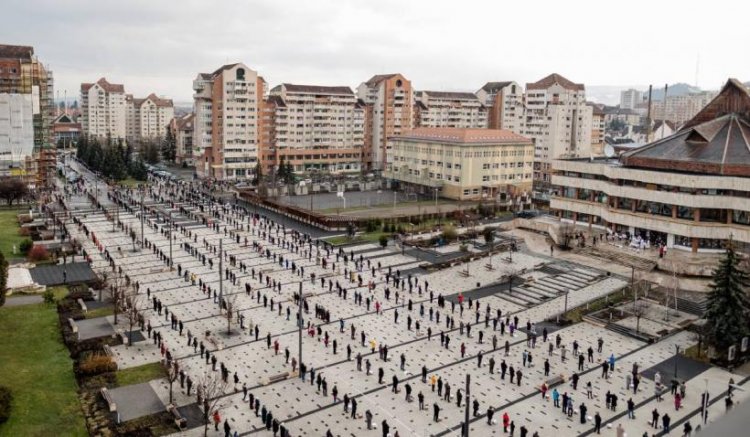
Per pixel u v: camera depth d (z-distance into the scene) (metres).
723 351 63.12
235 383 56.97
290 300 82.50
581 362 61.31
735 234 99.06
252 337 68.94
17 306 77.38
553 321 75.69
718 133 107.94
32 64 175.88
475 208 150.25
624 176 112.94
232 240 117.94
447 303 82.62
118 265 98.19
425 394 55.91
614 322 74.56
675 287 79.50
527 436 48.66
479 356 62.06
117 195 164.00
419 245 115.12
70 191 176.38
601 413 52.53
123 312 72.31
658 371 61.28
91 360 58.78
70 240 111.06
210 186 186.88
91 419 49.62
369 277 94.12
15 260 100.25
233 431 48.88
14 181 152.25
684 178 102.50
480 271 98.19
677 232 103.50
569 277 94.12
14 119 168.25
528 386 57.84
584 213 124.62
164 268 97.06
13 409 50.38
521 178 180.75
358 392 56.06
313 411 52.53
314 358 63.56
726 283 62.97
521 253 109.38
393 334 70.69
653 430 49.62
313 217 133.25
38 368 59.00
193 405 52.91
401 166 190.88
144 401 53.19
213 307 79.31
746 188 96.88
